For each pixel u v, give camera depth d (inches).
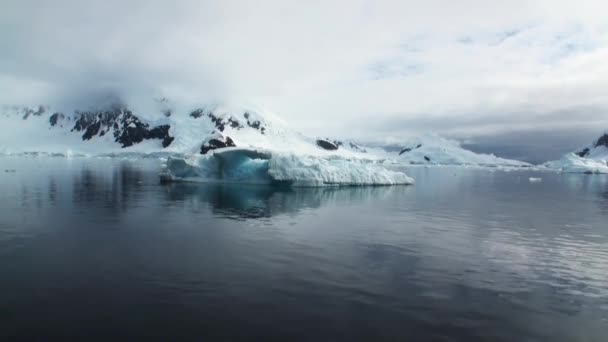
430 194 1253.7
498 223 693.9
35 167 2379.4
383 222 677.3
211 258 420.8
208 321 269.6
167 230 562.3
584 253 484.4
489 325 275.7
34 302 295.4
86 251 439.2
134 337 245.8
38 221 612.4
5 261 396.8
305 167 1339.8
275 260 418.9
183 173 1476.4
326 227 615.8
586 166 4060.0
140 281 344.5
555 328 275.0
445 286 350.9
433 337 255.0
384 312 291.3
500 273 394.0
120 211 730.2
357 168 1504.7
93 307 288.5
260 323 268.2
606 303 322.7
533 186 1815.9
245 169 1407.5
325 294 323.6
